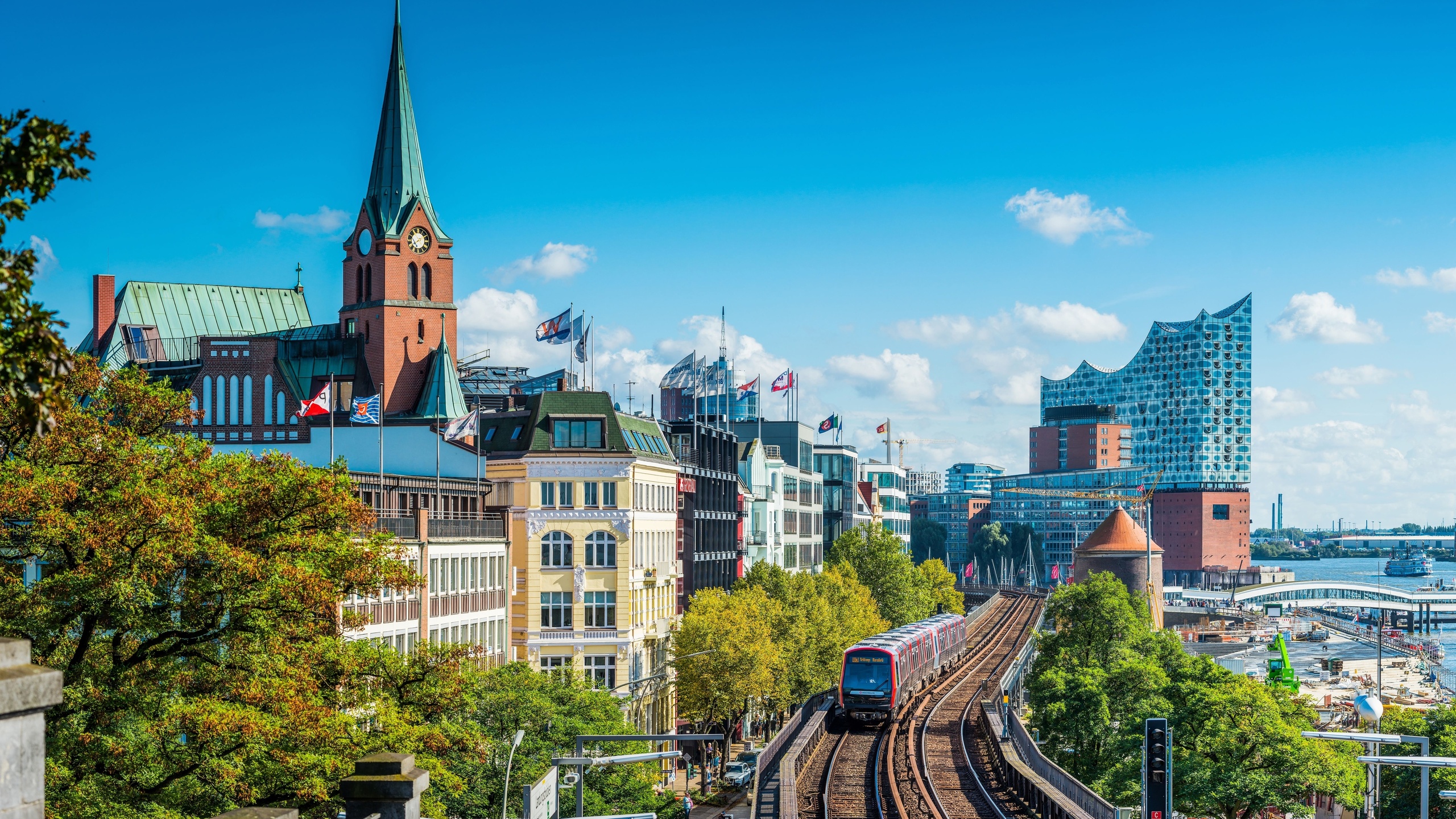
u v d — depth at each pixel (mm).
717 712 95938
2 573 32750
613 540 95688
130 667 34531
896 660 98188
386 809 20219
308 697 35406
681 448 121188
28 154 15258
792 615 109125
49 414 15672
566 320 103125
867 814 64438
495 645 86062
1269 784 73875
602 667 95062
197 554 34156
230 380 104438
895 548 166875
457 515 88188
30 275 15375
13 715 11078
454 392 112000
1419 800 81562
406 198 118125
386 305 115812
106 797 32156
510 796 60625
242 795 33031
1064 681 93312
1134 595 165000
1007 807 66000
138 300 129250
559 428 95938
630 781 68938
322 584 34719
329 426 97250
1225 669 89188
